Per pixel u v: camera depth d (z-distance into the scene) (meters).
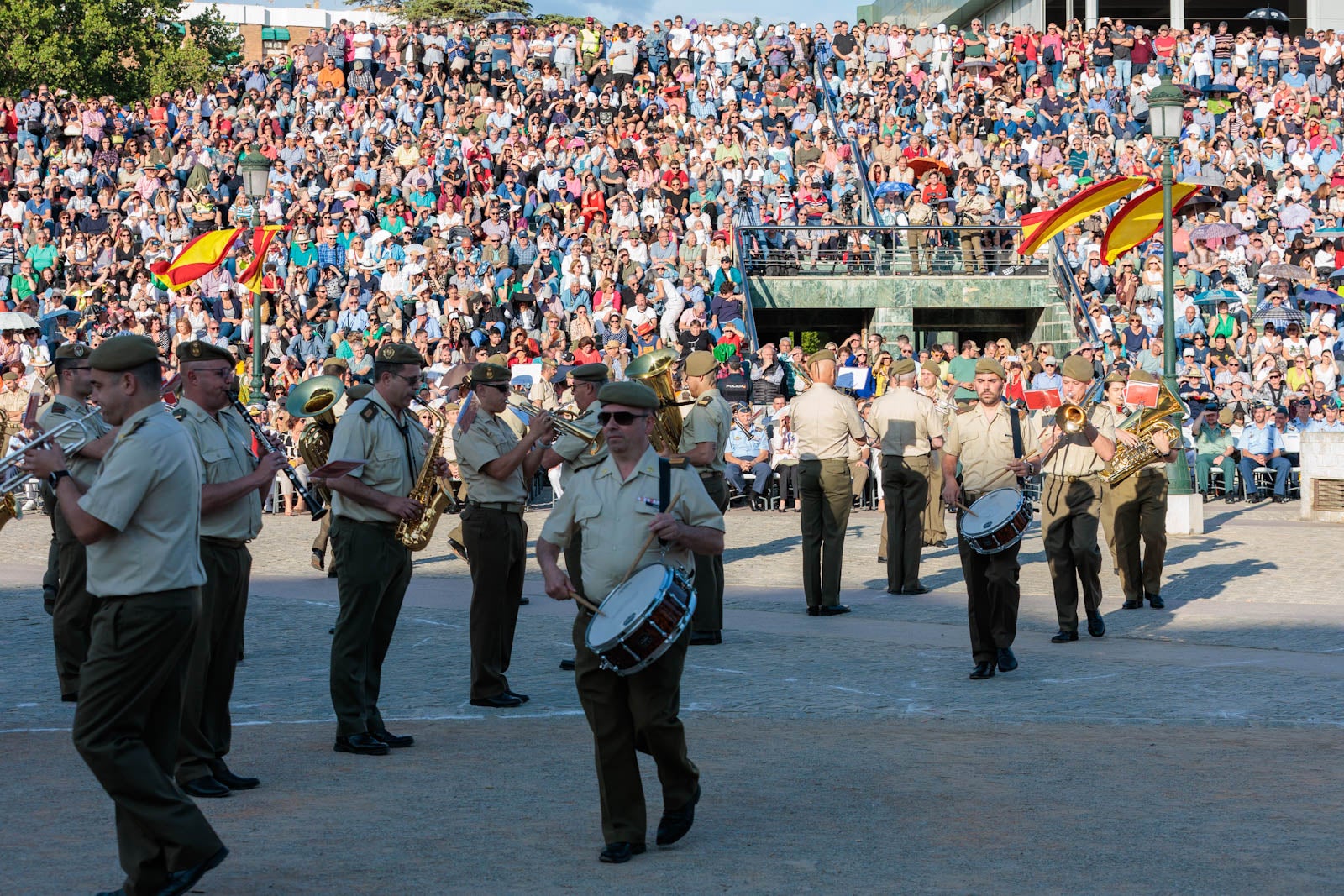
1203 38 36.19
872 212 28.83
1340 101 35.22
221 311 26.06
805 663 10.34
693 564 6.60
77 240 28.23
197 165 30.28
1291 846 6.02
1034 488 21.92
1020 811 6.57
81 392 8.95
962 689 9.48
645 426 6.36
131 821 5.40
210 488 6.93
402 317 26.02
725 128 32.25
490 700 9.08
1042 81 35.59
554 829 6.37
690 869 5.79
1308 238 29.45
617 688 6.06
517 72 35.22
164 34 53.81
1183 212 23.75
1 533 18.72
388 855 5.97
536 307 26.12
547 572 6.27
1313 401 23.70
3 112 32.06
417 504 7.88
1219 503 22.47
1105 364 24.75
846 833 6.26
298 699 9.31
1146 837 6.15
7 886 5.55
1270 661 10.28
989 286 28.11
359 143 31.84
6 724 8.53
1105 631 11.64
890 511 13.71
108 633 5.49
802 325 29.92
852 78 35.28
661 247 27.41
